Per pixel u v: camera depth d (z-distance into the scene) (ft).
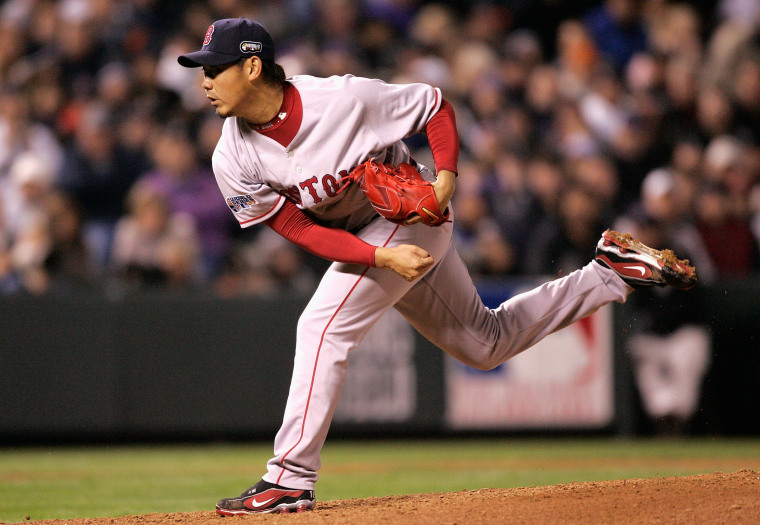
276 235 100.58
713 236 103.71
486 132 112.27
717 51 126.11
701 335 92.32
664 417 91.76
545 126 117.39
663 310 91.91
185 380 86.63
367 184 36.55
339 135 36.86
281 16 122.83
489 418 89.35
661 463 72.33
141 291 86.69
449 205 38.65
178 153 101.86
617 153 114.11
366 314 38.70
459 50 123.95
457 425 88.84
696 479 40.50
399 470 69.82
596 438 90.63
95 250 102.89
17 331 84.38
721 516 33.76
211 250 101.45
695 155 113.39
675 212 101.55
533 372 90.02
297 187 37.68
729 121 121.80
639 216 101.81
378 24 122.21
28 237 91.56
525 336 41.68
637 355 91.61
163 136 102.99
